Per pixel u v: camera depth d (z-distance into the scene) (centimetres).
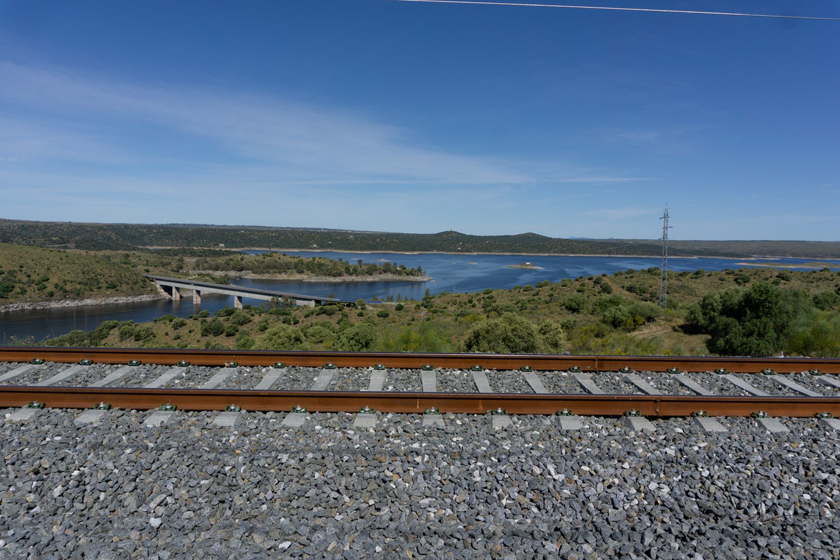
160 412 599
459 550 368
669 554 362
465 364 838
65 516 403
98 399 626
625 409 625
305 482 451
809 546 371
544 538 381
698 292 4769
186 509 413
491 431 570
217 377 769
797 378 819
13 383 759
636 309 2525
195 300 13350
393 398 625
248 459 485
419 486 446
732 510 417
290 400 621
